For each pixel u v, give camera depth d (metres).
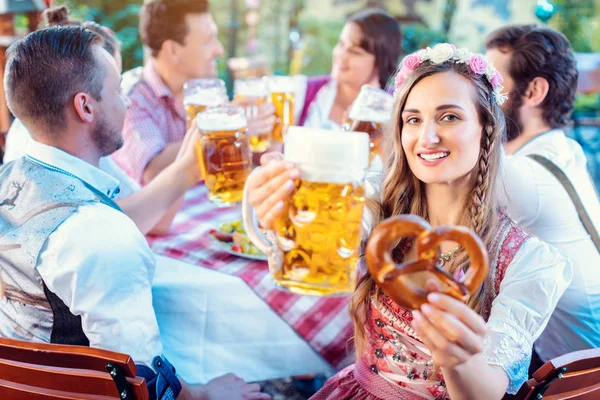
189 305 1.53
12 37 3.35
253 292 1.53
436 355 0.91
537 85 1.83
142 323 1.33
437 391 1.31
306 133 0.95
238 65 5.47
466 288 0.88
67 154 1.45
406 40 5.88
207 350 1.55
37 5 3.54
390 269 0.90
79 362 1.11
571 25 6.00
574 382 1.13
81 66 1.42
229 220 2.00
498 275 1.27
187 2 2.46
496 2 6.13
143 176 2.37
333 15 6.39
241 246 1.71
